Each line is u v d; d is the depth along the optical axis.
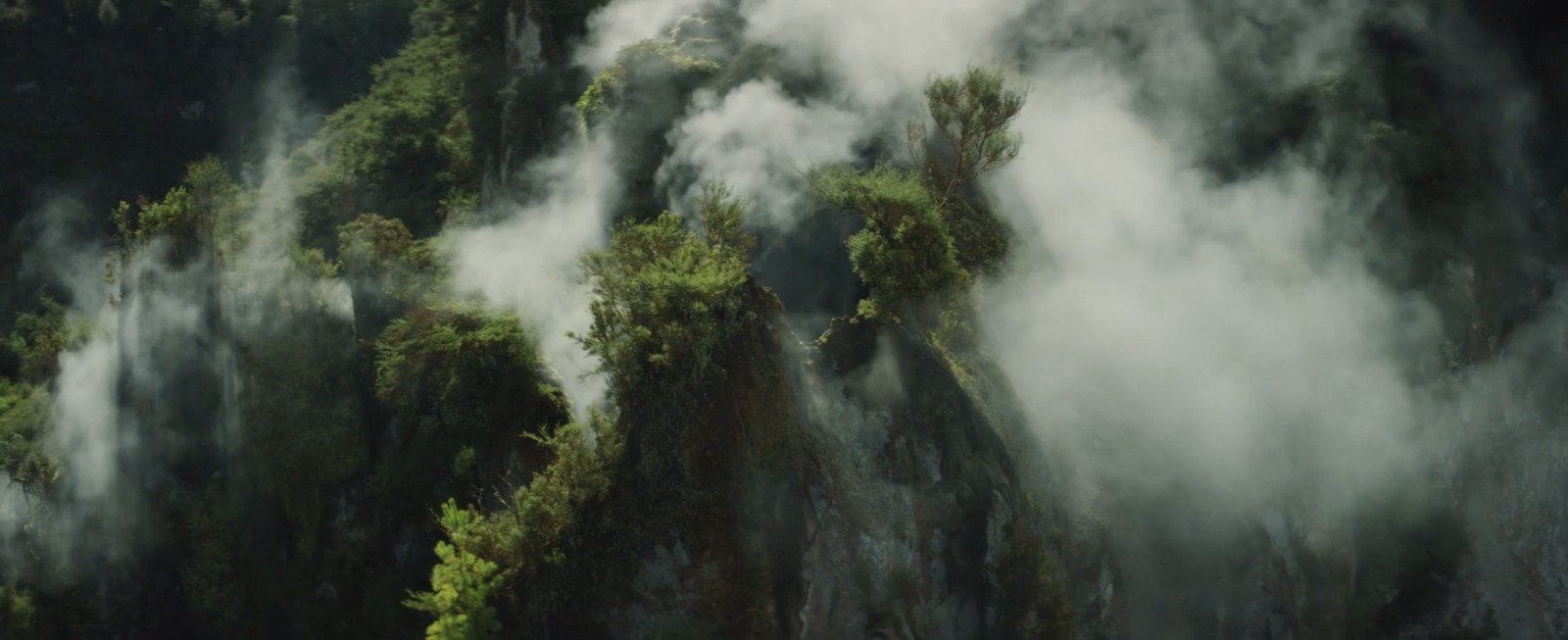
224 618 41.84
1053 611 35.06
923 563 35.09
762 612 33.41
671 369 33.53
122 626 43.31
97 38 68.88
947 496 35.38
